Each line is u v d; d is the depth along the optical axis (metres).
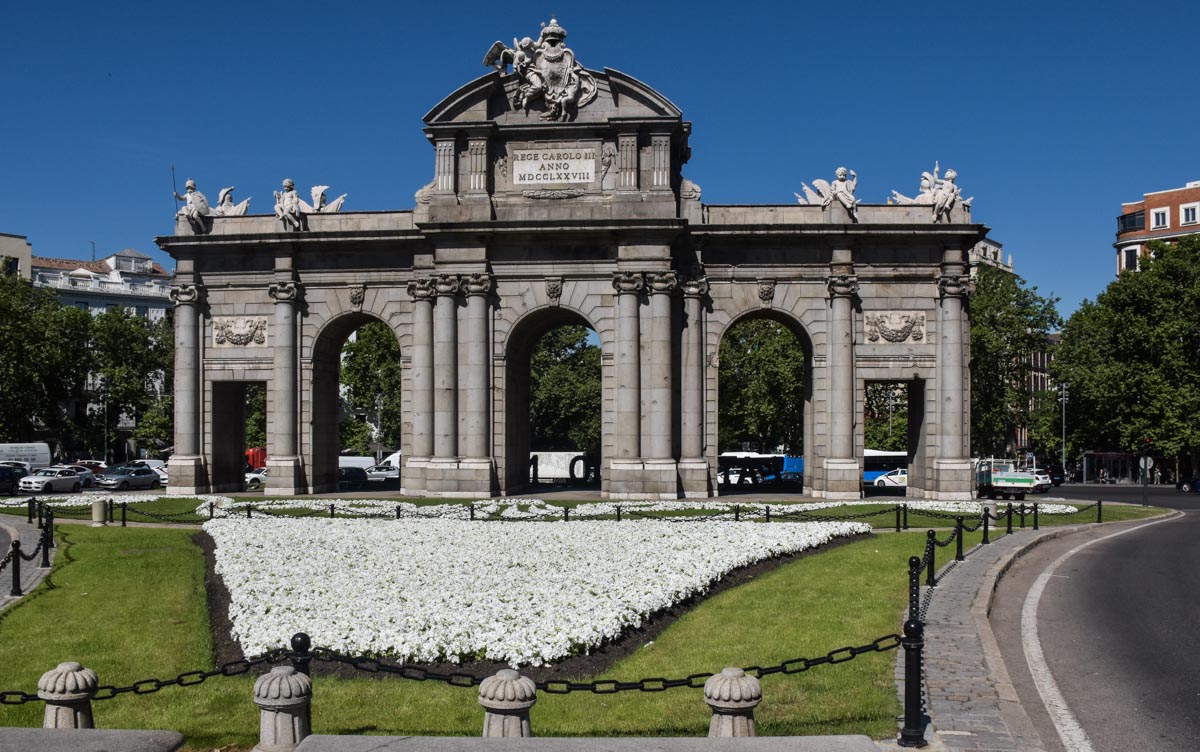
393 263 59.91
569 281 57.16
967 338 57.75
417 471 57.72
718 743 10.85
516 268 57.28
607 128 56.09
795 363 99.19
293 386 60.25
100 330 116.25
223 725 15.34
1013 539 36.25
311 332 60.66
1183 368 92.06
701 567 27.66
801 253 58.06
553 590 24.09
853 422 57.53
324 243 59.56
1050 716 15.70
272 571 27.64
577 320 61.97
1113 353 97.81
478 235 56.34
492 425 57.44
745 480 94.62
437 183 57.09
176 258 61.66
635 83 55.66
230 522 40.94
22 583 28.52
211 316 61.69
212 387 61.81
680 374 57.62
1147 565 31.33
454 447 57.47
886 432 114.62
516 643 19.17
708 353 58.12
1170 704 16.28
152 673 18.42
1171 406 91.25
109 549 34.44
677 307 57.69
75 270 140.62
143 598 25.33
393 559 29.69
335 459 64.25
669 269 55.88
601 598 23.06
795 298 58.12
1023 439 137.00
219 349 61.50
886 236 57.16
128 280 147.50
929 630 20.33
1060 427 112.44
